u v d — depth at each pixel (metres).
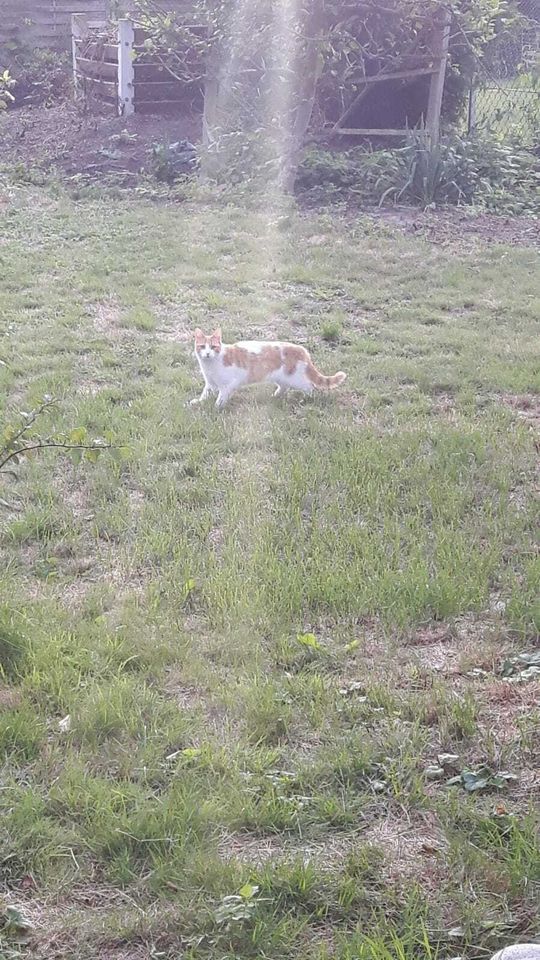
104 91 16.34
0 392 9.69
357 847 6.47
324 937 5.85
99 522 8.56
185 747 7.46
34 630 7.86
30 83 18.45
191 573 8.24
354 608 8.05
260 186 13.52
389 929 5.85
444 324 10.90
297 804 6.79
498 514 8.68
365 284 11.53
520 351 10.42
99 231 12.54
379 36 14.27
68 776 6.96
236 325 10.77
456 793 7.00
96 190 13.69
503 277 11.72
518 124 15.94
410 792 7.00
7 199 13.35
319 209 13.19
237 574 8.20
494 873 6.20
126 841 6.43
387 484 8.84
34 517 8.55
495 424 9.50
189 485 8.87
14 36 19.25
